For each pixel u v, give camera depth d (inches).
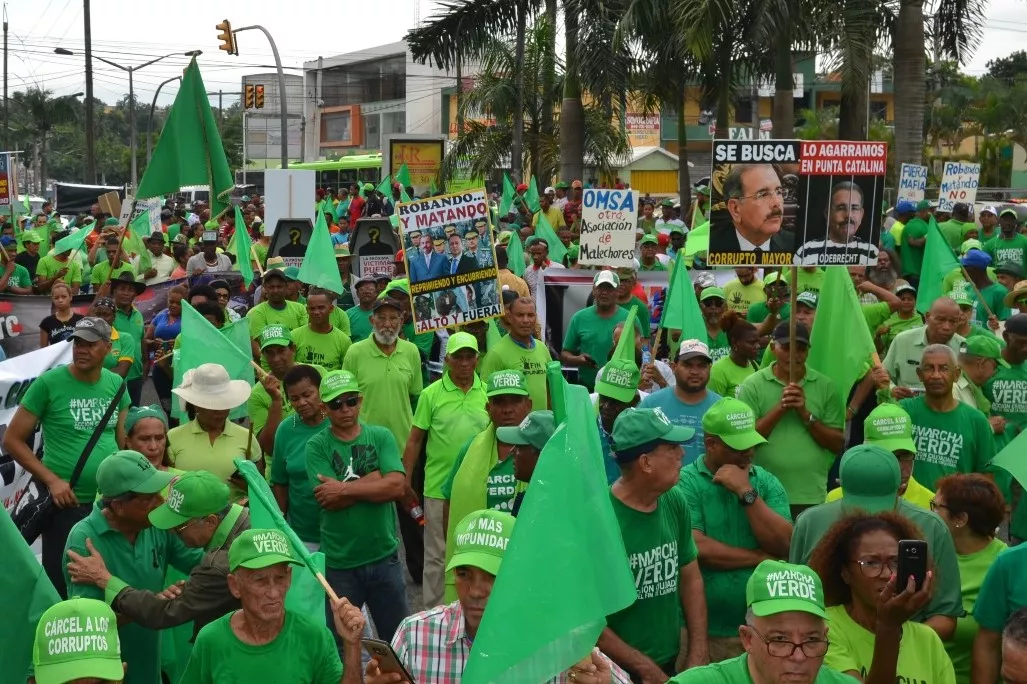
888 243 711.1
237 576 178.7
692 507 234.7
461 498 257.8
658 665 211.2
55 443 304.5
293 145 3533.5
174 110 443.8
